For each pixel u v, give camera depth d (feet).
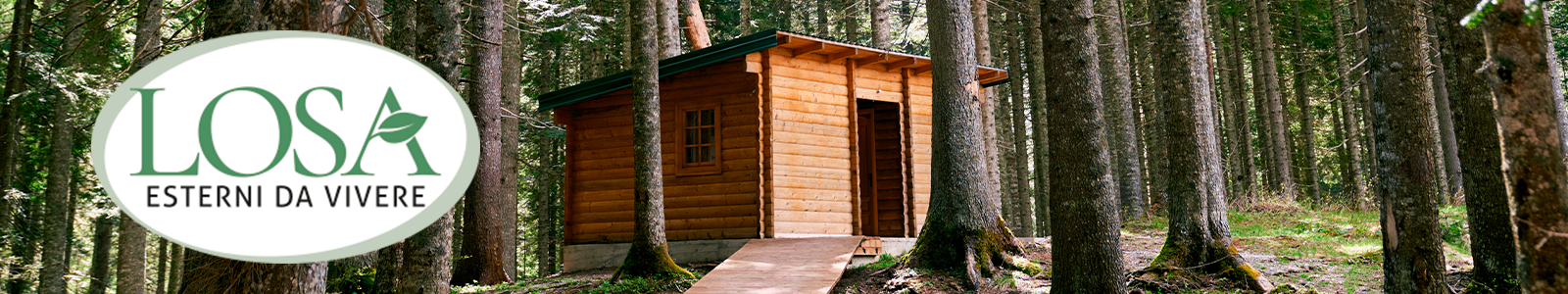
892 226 49.83
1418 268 24.45
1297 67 84.12
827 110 45.39
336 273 36.04
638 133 36.86
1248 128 74.90
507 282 37.83
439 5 28.12
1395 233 25.16
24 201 55.93
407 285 27.32
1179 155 32.01
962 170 35.12
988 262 33.42
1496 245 25.36
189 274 21.80
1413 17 25.43
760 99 42.96
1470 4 24.31
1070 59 27.81
